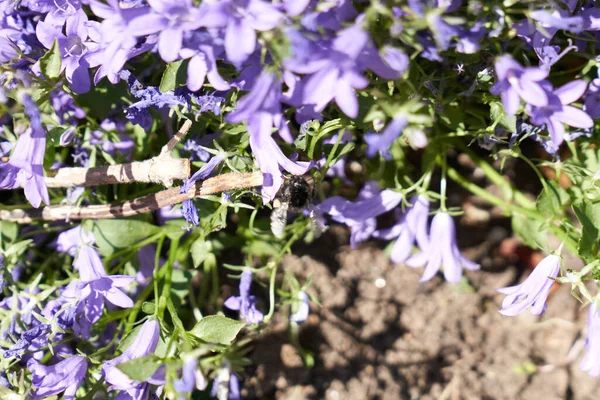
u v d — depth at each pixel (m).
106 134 0.48
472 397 0.50
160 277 0.47
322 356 0.51
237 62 0.39
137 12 0.39
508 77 0.40
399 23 0.38
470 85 0.45
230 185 0.43
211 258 0.49
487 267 0.53
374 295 0.52
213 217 0.44
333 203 0.47
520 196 0.49
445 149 0.49
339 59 0.38
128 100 0.47
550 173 0.52
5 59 0.43
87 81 0.43
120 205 0.45
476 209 0.53
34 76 0.42
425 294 0.52
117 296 0.44
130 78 0.43
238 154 0.43
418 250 0.52
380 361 0.51
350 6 0.39
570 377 0.51
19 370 0.45
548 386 0.50
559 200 0.47
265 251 0.50
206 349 0.42
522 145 0.52
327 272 0.52
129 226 0.47
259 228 0.50
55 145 0.45
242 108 0.38
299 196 0.44
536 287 0.44
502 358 0.51
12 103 0.45
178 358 0.42
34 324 0.46
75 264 0.47
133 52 0.41
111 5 0.39
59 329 0.44
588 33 0.45
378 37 0.39
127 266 0.49
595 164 0.47
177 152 0.47
